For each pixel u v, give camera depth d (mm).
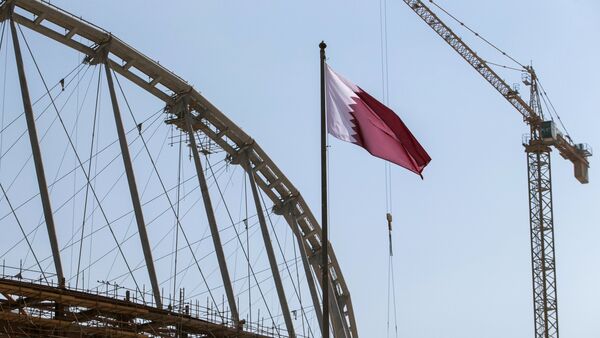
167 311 137750
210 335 150125
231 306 153625
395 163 88938
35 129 130000
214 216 156000
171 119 164375
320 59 80938
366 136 88375
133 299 134375
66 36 143500
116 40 146750
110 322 131500
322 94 79875
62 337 123938
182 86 158500
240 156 172500
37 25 140250
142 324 139625
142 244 141750
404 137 89875
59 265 127750
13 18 134500
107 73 145875
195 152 157750
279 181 181750
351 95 88938
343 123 88000
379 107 89625
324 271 76625
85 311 131250
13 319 120750
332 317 194750
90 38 145875
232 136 169875
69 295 123938
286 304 164500
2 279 117688
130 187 142875
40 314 125625
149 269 141125
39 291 120500
